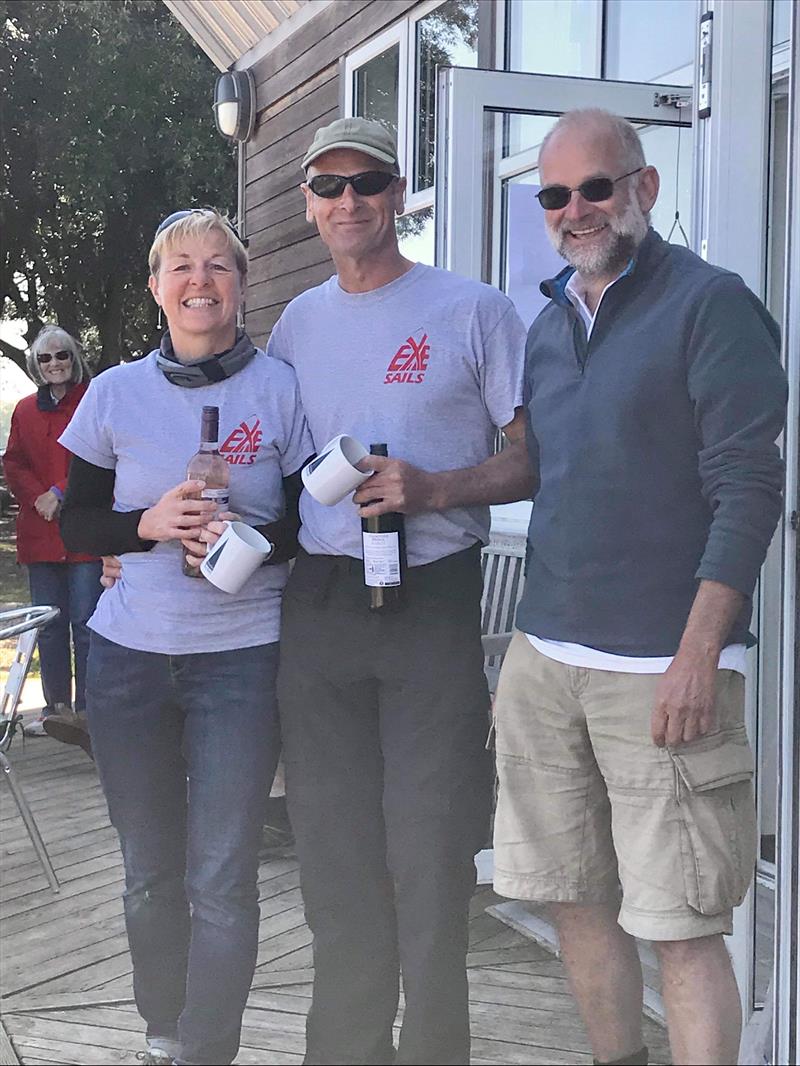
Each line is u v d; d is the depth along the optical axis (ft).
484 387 6.60
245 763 6.52
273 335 7.09
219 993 6.50
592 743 5.93
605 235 5.70
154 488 6.61
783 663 5.95
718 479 5.34
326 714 6.53
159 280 6.61
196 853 6.57
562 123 5.85
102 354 45.70
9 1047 7.62
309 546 6.63
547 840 6.14
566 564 5.85
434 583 6.42
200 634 6.49
